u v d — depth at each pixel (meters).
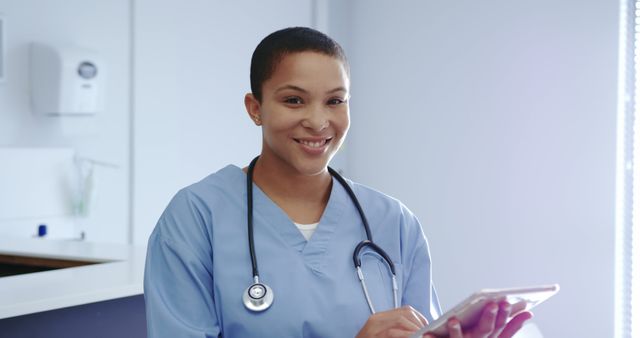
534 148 3.43
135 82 3.38
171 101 3.52
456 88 3.69
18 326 1.66
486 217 3.59
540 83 3.40
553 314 3.37
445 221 3.75
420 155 3.84
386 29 3.96
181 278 1.08
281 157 1.08
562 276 3.35
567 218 3.34
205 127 3.67
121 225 3.38
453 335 0.91
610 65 3.20
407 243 1.21
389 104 3.96
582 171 3.29
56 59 3.03
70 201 3.14
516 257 3.50
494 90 3.55
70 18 3.18
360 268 1.13
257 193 1.15
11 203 2.90
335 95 1.04
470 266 3.65
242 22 3.79
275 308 1.06
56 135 3.17
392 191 3.96
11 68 3.03
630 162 3.19
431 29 3.77
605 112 3.22
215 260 1.09
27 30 3.06
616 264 3.21
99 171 3.28
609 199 3.22
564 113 3.33
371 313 1.10
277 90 1.04
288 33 1.06
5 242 2.47
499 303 0.90
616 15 3.17
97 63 3.14
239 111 3.83
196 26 3.60
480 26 3.59
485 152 3.59
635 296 3.18
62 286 1.73
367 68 4.04
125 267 2.00
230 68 3.76
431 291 1.24
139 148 3.40
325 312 1.08
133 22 3.37
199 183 1.17
